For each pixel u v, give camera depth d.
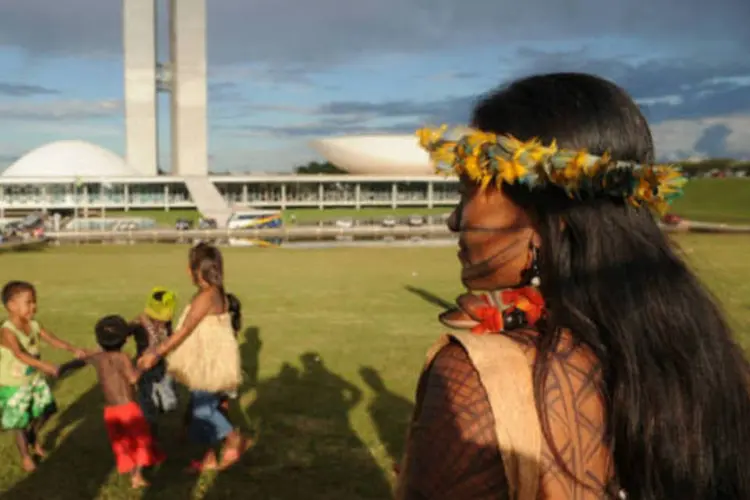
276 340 9.23
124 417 4.50
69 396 6.60
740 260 19.81
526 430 0.85
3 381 4.77
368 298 13.42
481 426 0.85
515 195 0.99
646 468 0.91
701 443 0.93
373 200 81.19
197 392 4.73
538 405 0.86
